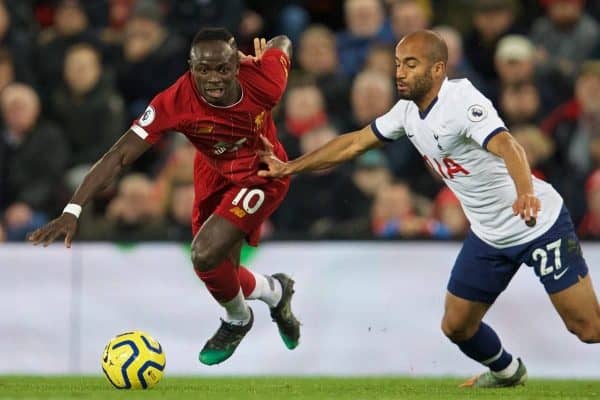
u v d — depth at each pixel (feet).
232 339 88.89
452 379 101.14
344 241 110.52
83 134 142.92
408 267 110.22
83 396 75.10
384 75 142.61
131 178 128.77
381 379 100.73
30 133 141.08
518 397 80.02
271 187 83.76
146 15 150.00
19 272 111.55
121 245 111.55
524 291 109.29
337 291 110.32
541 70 141.49
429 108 78.89
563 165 138.92
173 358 110.42
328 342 110.01
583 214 131.54
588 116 139.13
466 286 84.17
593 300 80.89
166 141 147.23
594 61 148.25
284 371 109.91
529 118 138.10
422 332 109.91
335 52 147.95
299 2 159.94
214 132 79.87
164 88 149.48
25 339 111.14
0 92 147.33
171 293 110.93
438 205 125.70
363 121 136.98
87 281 111.24
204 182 85.76
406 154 135.74
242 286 88.53
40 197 139.33
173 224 129.80
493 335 87.20
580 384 95.45
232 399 74.64
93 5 158.51
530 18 154.30
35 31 155.84
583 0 156.35
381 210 123.95
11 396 75.15
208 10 150.61
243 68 80.02
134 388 80.89
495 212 81.10
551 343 109.19
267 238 110.73
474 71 148.25
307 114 136.77
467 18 154.30
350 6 148.25
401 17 146.30
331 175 131.85
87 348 110.93
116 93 148.66
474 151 79.05
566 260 80.69
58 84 149.38
